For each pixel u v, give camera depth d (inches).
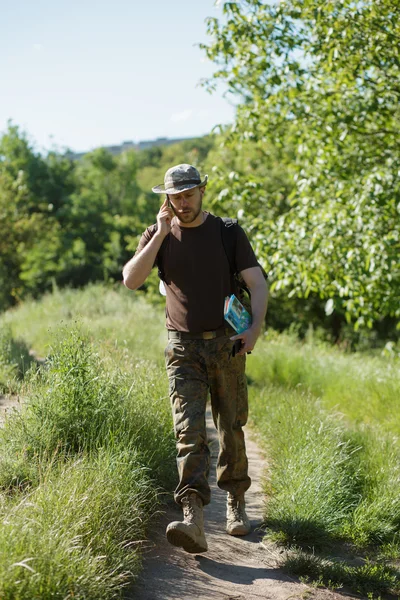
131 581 129.1
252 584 139.2
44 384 205.6
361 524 169.6
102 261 1994.3
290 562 146.9
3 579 108.5
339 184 388.5
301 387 399.2
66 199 2432.3
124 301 754.2
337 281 379.6
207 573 142.9
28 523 122.7
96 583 117.0
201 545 141.2
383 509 177.8
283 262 386.0
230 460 163.0
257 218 428.1
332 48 343.9
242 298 157.6
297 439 223.6
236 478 165.2
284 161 458.9
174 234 151.3
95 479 150.2
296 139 413.7
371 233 364.2
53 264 1801.2
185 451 147.9
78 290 815.7
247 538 165.5
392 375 378.6
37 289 1728.6
